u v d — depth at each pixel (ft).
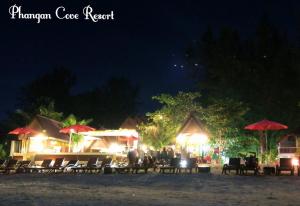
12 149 94.32
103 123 206.28
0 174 69.10
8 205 30.35
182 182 50.72
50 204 30.99
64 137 96.73
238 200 34.55
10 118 135.13
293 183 50.06
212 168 75.97
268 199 35.50
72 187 44.96
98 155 79.97
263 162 88.22
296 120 108.37
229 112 89.56
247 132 100.07
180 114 99.96
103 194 38.19
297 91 111.55
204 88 125.29
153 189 42.96
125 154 87.04
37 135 91.35
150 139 101.09
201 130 78.89
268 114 111.24
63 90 193.77
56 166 70.38
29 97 187.42
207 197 36.42
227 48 126.62
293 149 87.97
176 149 93.15
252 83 114.42
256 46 127.44
